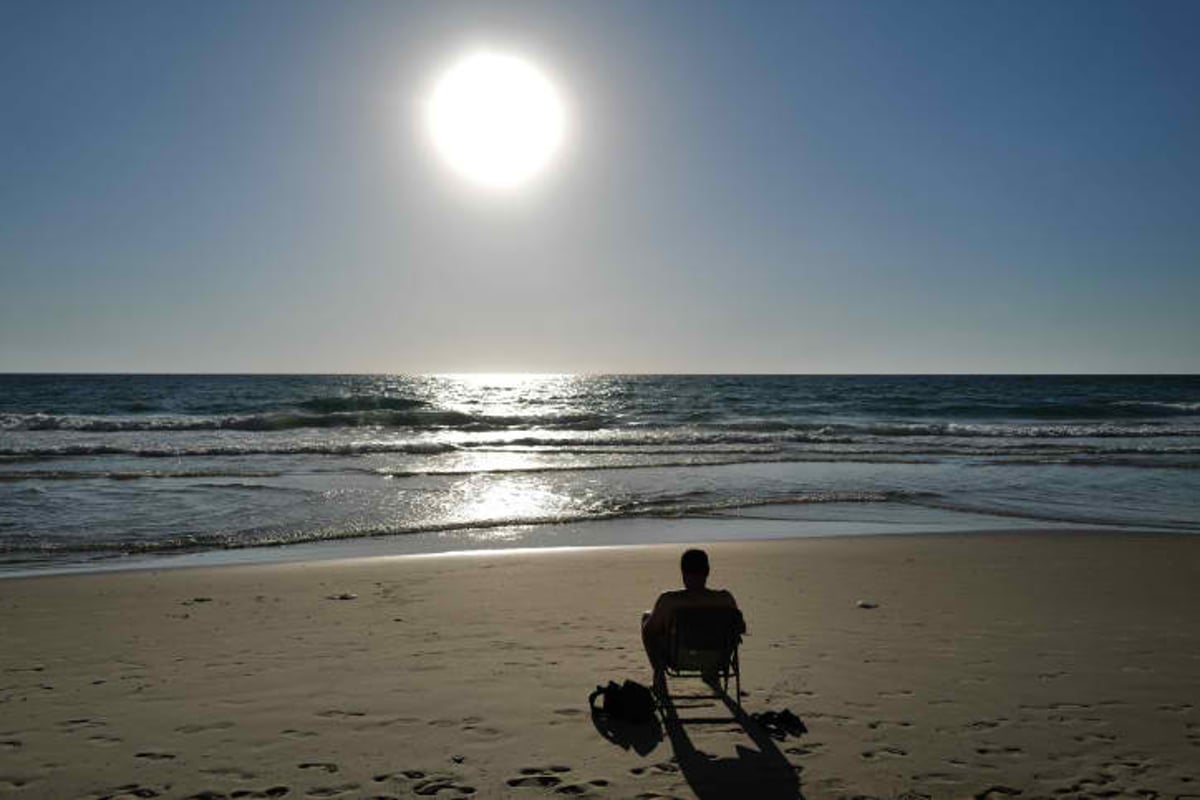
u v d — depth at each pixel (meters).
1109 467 24.05
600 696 5.87
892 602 9.02
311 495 18.25
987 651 7.07
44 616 8.34
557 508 17.17
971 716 5.52
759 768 4.73
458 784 4.50
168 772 4.63
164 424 36.16
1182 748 5.02
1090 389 91.12
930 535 13.90
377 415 39.53
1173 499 18.62
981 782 4.55
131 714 5.51
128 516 15.46
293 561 11.76
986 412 53.19
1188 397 73.38
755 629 7.81
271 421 38.00
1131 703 5.77
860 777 4.61
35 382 108.06
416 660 6.75
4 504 16.47
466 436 35.00
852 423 45.12
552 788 4.46
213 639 7.43
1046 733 5.24
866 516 16.44
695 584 5.86
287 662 6.70
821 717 5.50
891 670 6.52
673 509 17.06
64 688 6.05
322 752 4.91
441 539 13.99
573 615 8.40
